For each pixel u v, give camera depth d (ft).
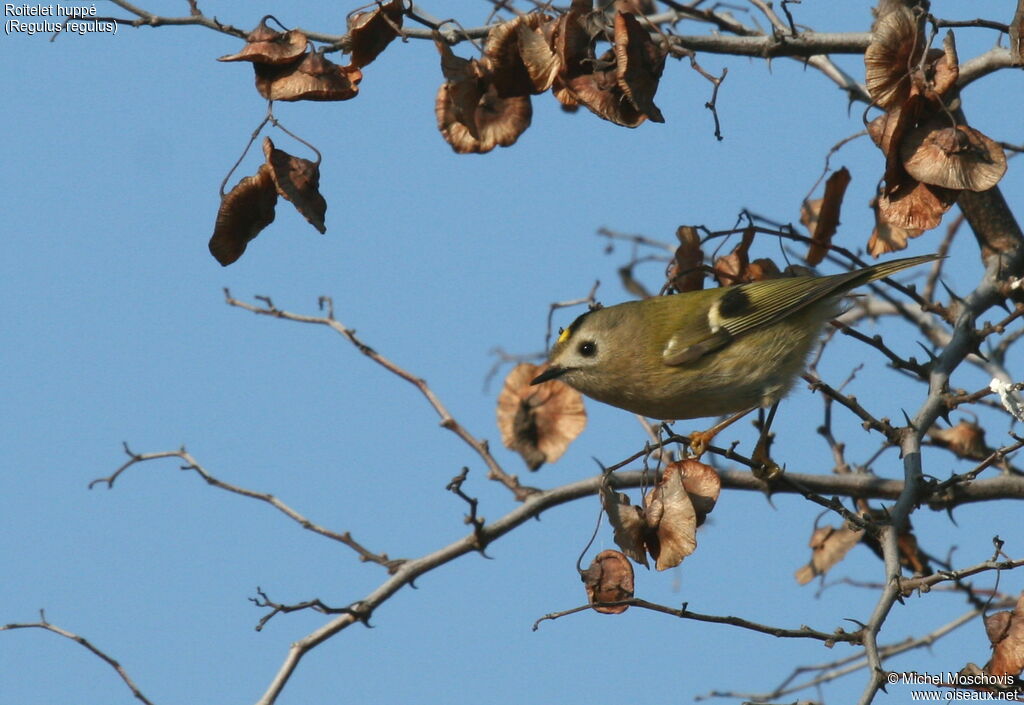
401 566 37.14
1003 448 30.35
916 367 34.09
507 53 32.48
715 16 37.96
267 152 29.78
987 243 37.76
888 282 35.50
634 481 38.75
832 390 32.42
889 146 31.07
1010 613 28.27
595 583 29.91
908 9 31.50
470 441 39.45
